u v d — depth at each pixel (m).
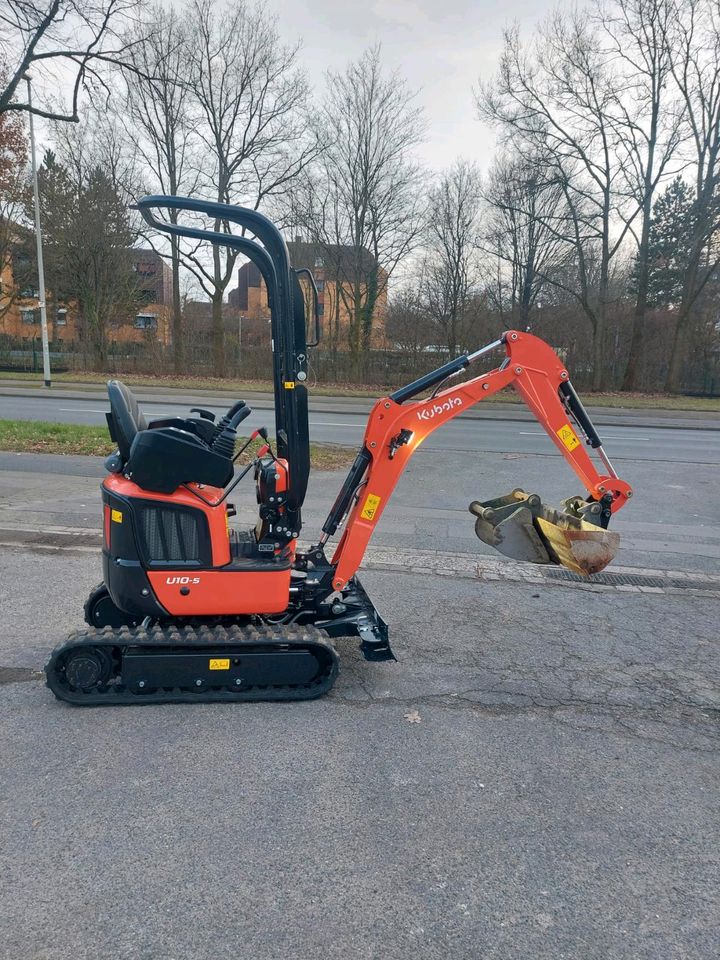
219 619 3.82
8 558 5.85
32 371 32.66
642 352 32.19
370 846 2.59
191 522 3.52
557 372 4.16
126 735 3.31
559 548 4.11
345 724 3.48
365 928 2.20
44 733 3.30
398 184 29.16
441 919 2.24
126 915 2.21
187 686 3.57
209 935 2.14
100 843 2.55
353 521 3.92
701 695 3.91
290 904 2.29
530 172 28.22
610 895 2.38
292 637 3.56
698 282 31.53
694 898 2.38
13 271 34.34
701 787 3.05
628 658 4.37
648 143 27.62
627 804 2.90
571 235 29.44
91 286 32.47
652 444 15.10
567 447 4.24
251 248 3.57
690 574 5.99
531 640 4.61
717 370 31.92
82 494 8.04
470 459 11.86
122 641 3.47
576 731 3.49
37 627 4.50
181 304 35.41
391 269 30.94
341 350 33.12
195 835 2.62
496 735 3.43
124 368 33.09
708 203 27.41
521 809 2.85
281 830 2.66
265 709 3.59
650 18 25.52
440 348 31.52
